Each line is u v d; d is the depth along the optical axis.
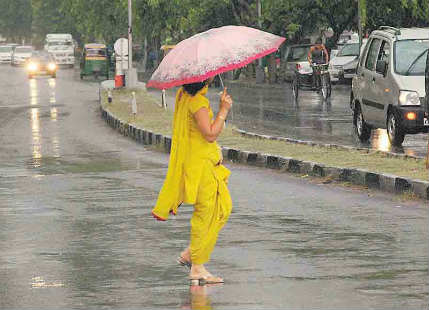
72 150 36.75
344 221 19.02
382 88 34.66
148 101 61.78
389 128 34.34
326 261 15.22
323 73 63.59
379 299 12.73
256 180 25.98
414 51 34.47
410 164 25.86
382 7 83.88
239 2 92.81
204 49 13.94
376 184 23.78
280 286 13.58
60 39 157.12
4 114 57.12
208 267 14.95
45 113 57.66
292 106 57.84
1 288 13.86
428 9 78.38
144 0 96.56
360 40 78.62
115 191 24.64
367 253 15.80
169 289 13.58
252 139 35.06
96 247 16.97
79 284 14.04
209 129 13.94
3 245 17.36
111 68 133.75
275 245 16.67
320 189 23.95
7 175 28.83
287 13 89.06
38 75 112.31
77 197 23.62
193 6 94.12
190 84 14.03
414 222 18.72
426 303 12.48
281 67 91.56
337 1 86.69
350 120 46.50
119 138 42.03
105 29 121.81
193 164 13.98
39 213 21.12
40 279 14.44
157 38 129.50
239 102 62.59
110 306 12.66
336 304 12.48
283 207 21.06
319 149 30.84
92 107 62.62
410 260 15.20
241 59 13.94
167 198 14.17
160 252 16.38
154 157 33.69
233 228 18.47
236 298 12.93
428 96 27.70
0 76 117.50
